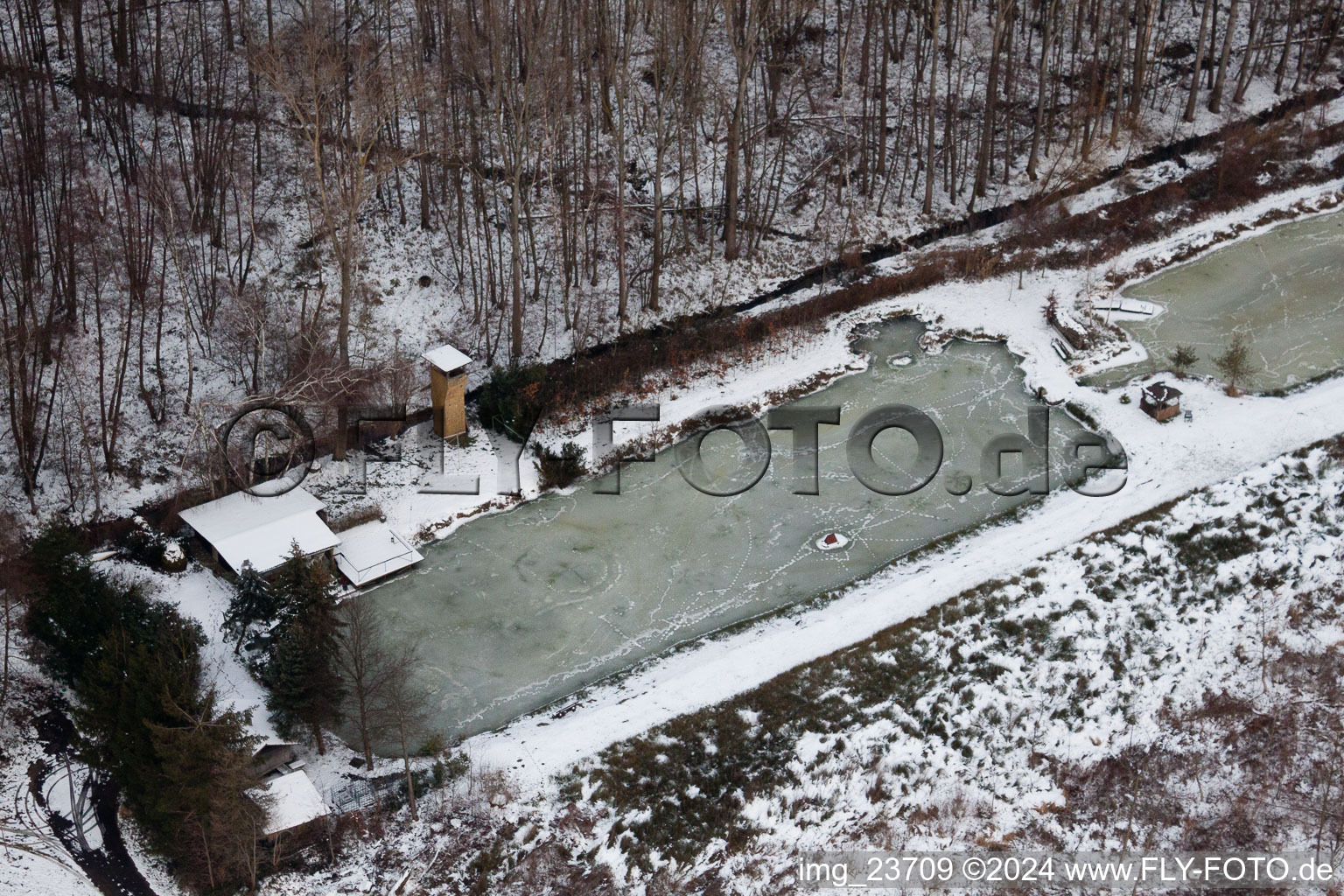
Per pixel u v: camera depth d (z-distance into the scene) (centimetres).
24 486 7638
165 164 9112
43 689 6806
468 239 9006
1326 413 8494
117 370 8206
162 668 5878
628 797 6462
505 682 6981
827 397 8856
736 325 9150
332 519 7712
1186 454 8269
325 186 8969
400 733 6550
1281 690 7350
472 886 6091
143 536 7512
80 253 8469
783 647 7131
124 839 6153
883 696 6988
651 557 7719
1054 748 7019
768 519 7969
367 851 6153
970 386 8950
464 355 8125
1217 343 9181
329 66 7850
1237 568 7744
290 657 6306
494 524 7906
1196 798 6931
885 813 6694
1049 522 7869
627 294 9425
